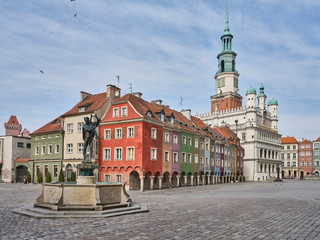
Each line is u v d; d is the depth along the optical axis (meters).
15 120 79.94
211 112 106.25
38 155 52.25
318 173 116.44
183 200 25.28
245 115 94.31
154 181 44.72
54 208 15.78
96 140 43.62
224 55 106.19
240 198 27.33
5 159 59.00
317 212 17.59
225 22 108.62
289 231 12.09
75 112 47.41
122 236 11.12
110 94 45.81
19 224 13.36
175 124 50.28
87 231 11.96
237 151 79.19
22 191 33.81
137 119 40.72
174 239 10.70
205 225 13.30
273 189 43.19
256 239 10.76
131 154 41.25
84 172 18.66
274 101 108.94
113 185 17.36
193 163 53.81
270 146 98.75
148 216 15.85
